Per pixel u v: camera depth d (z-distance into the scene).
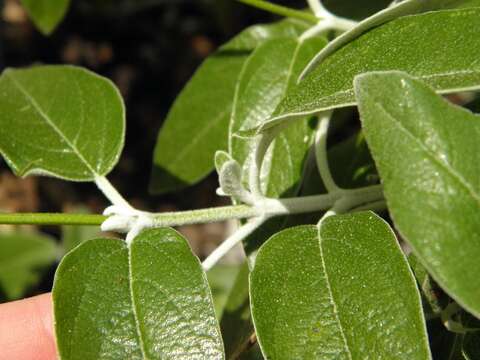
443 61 0.07
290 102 0.08
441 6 0.08
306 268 0.08
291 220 0.10
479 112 0.10
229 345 0.11
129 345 0.08
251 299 0.07
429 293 0.08
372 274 0.07
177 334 0.08
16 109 0.10
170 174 0.12
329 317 0.07
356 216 0.08
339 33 0.11
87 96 0.10
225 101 0.12
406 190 0.06
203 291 0.08
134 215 0.09
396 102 0.06
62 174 0.10
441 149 0.06
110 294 0.08
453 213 0.06
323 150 0.09
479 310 0.06
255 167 0.09
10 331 0.10
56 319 0.07
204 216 0.09
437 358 0.09
